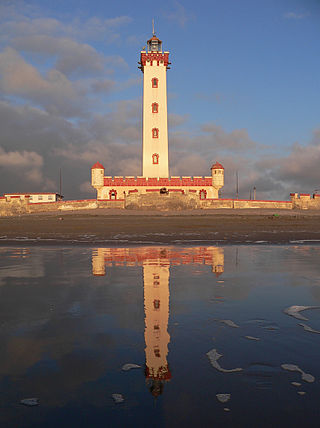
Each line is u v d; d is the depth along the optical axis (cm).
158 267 777
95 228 2620
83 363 260
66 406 202
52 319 377
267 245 1355
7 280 619
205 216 4506
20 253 1080
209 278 636
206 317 386
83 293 512
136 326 352
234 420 187
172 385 226
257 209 5447
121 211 5191
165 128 6412
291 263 835
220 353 281
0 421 187
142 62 6378
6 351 283
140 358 269
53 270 732
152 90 6406
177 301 462
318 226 2778
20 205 5622
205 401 206
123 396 213
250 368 252
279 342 307
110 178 6391
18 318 381
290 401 207
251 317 386
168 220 3744
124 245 1372
